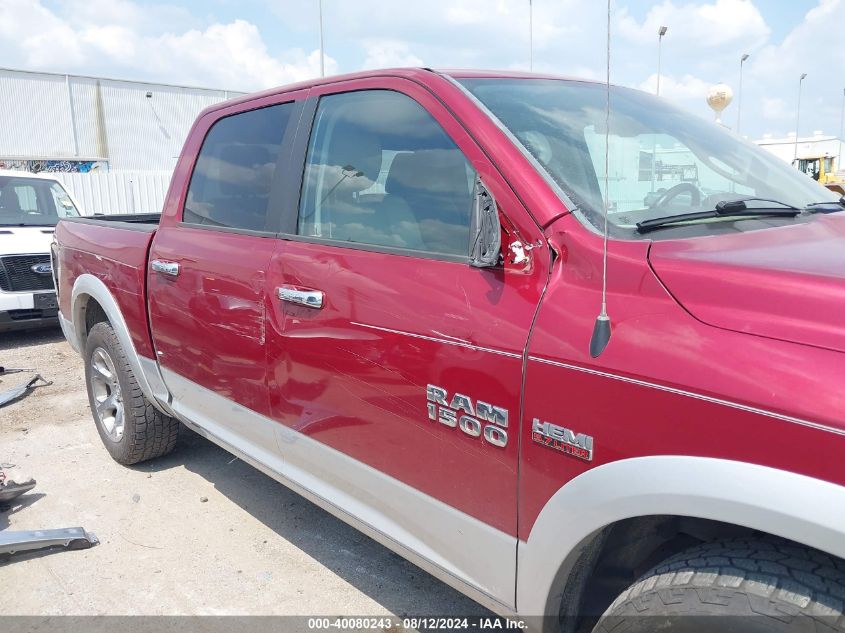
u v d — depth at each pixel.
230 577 2.89
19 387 5.45
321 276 2.32
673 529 1.75
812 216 2.10
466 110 2.06
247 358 2.69
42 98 29.50
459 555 1.98
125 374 3.68
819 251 1.65
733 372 1.36
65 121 30.03
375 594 2.76
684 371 1.42
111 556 3.06
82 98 30.23
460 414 1.86
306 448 2.47
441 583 2.83
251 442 2.83
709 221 1.92
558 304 1.68
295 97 2.75
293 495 3.63
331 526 3.31
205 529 3.29
